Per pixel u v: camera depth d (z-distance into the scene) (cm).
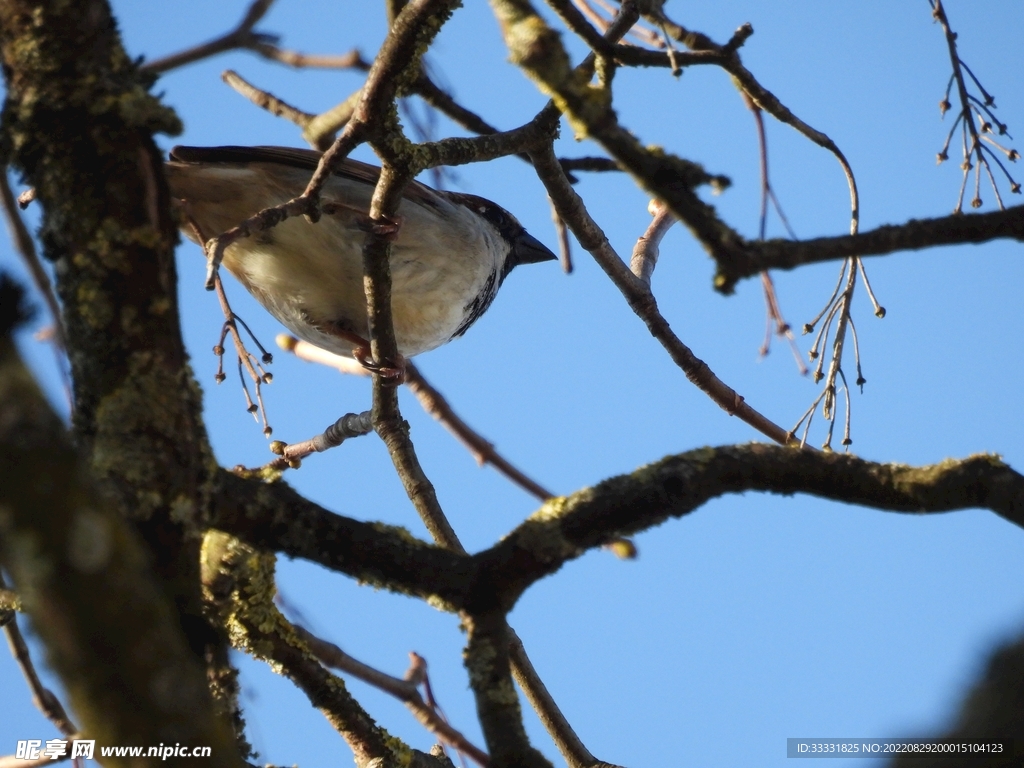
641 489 555
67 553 354
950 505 543
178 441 512
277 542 577
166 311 517
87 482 362
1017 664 323
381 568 571
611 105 698
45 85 509
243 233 591
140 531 496
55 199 510
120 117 509
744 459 558
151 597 374
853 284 878
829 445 885
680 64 730
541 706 833
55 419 355
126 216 509
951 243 500
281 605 783
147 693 369
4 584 690
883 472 551
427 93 825
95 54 518
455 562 571
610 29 742
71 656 362
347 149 656
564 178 872
